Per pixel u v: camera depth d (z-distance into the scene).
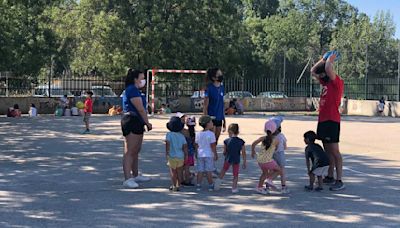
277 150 8.20
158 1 36.69
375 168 10.98
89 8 38.19
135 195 8.02
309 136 8.41
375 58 74.25
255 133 19.62
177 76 37.81
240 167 10.88
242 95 39.12
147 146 14.77
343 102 38.16
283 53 67.12
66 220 6.52
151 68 36.81
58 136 17.70
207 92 9.58
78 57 40.41
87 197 7.85
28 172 10.12
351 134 19.39
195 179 9.30
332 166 8.91
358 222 6.53
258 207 7.28
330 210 7.13
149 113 33.66
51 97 33.44
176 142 8.26
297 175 9.98
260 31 69.19
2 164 11.17
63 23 38.34
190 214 6.86
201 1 37.62
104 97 34.41
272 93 40.31
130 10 37.03
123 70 37.03
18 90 34.03
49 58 35.81
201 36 37.91
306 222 6.50
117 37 35.97
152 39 36.06
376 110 35.31
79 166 10.95
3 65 31.38
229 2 38.78
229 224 6.39
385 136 18.61
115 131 19.83
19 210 7.02
